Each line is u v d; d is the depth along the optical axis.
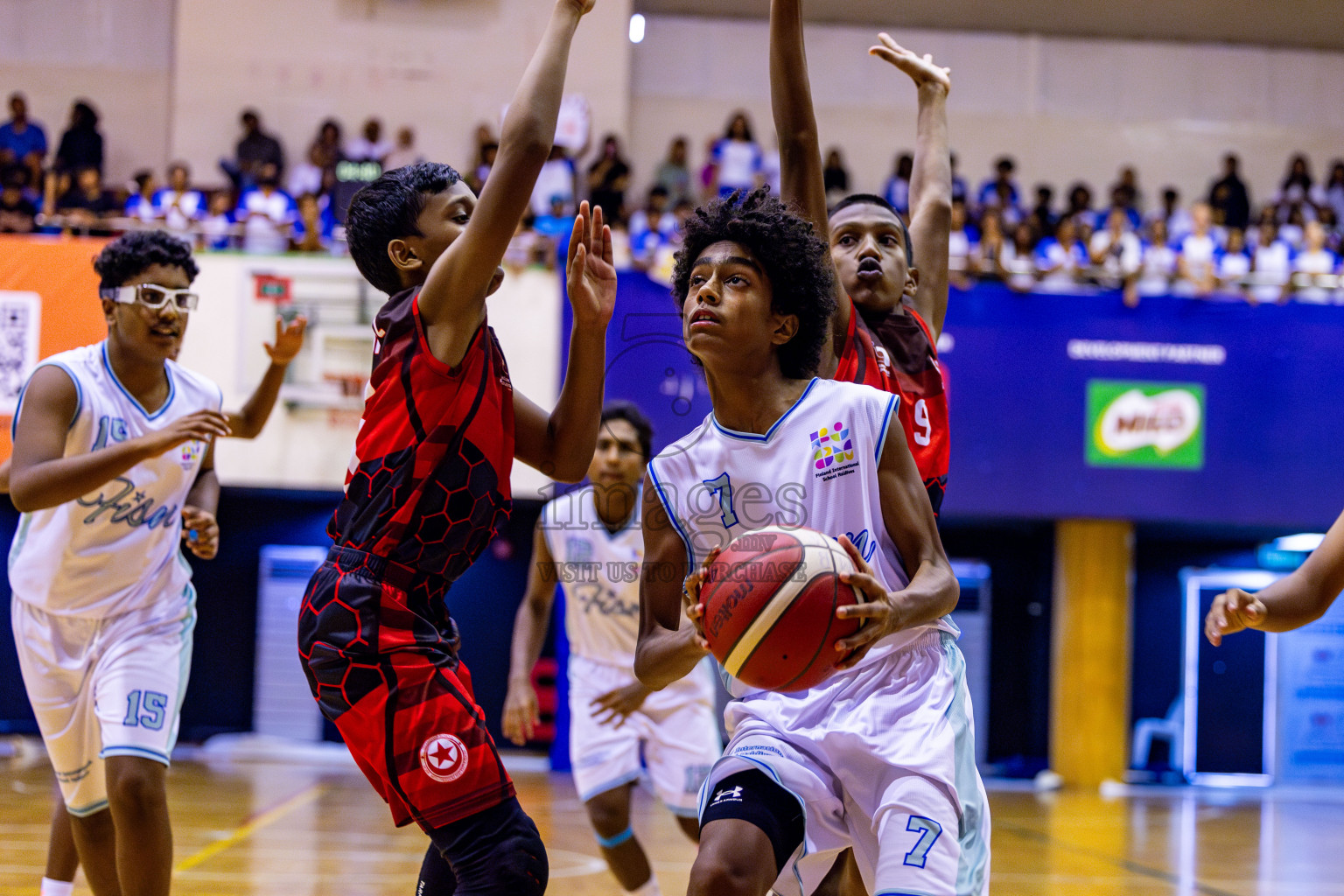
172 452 3.03
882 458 2.10
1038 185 13.50
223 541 10.39
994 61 13.56
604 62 12.62
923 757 2.00
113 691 2.82
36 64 12.65
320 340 8.71
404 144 11.88
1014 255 10.08
